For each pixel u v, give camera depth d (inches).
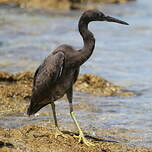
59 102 602.2
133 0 1825.8
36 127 467.2
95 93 660.7
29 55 895.1
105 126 519.2
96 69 822.5
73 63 442.6
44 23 1266.0
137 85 730.8
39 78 449.1
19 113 546.0
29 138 436.8
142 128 519.2
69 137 447.8
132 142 470.0
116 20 469.4
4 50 929.5
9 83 653.9
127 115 568.1
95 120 538.6
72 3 1563.7
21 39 1048.2
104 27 1290.6
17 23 1232.8
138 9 1630.2
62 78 443.2
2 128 469.1
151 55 956.6
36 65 815.1
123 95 665.6
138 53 973.2
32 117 533.3
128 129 513.3
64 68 441.7
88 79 692.1
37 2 1504.7
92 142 451.5
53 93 447.8
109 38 1132.5
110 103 618.5
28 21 1272.1
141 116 566.9
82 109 580.1
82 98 629.6
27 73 673.6
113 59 909.8
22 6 1478.8
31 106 461.7
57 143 430.3
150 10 1611.7
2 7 1449.3
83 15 458.6
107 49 1001.5
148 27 1299.2
